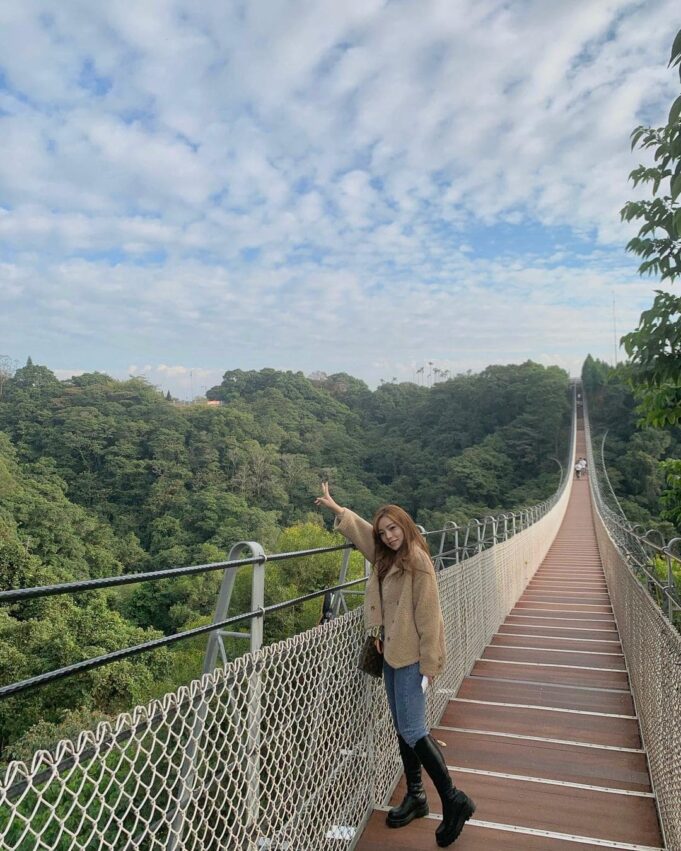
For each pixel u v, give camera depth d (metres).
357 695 2.37
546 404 60.00
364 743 2.42
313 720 1.93
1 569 18.92
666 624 2.46
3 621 13.84
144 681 10.85
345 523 2.32
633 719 3.69
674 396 3.11
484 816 2.50
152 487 45.62
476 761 3.09
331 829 2.03
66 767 0.98
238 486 48.03
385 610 2.19
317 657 1.99
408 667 2.12
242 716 1.54
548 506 17.23
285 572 13.29
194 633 1.39
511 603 7.52
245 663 1.51
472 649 4.92
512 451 58.03
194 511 40.38
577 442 52.62
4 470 35.91
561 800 2.65
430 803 2.60
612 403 60.28
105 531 37.91
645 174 2.75
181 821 1.27
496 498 50.72
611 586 7.89
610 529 9.77
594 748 3.24
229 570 1.58
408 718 2.11
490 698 4.10
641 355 2.85
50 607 14.47
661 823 2.39
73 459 51.59
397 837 2.27
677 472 4.48
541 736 3.43
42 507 32.19
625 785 2.82
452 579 4.21
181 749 1.31
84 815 1.01
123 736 1.12
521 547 8.85
